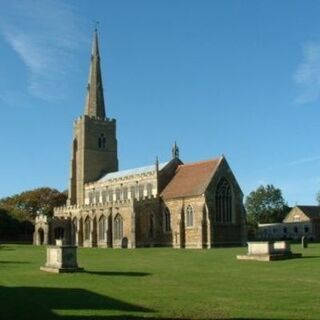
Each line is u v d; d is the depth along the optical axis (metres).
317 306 25.27
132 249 94.69
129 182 128.50
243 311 24.00
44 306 25.81
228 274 41.06
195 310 24.33
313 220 161.62
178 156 121.94
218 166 104.44
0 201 190.12
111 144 152.88
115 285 34.38
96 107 153.38
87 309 24.77
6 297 29.05
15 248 99.81
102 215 122.62
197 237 101.12
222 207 103.19
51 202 186.62
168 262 55.59
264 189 194.75
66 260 44.12
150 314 23.38
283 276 38.78
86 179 147.50
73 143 152.88
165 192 113.19
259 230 174.62
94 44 157.00
